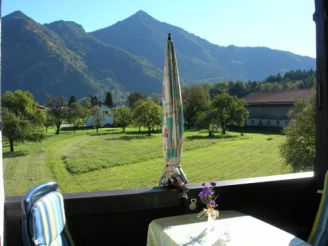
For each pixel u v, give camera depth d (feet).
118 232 9.96
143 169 34.68
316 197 11.87
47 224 6.91
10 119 33.09
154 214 10.22
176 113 10.30
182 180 10.32
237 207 10.93
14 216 8.52
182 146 10.46
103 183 30.22
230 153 39.81
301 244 7.10
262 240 7.29
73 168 33.76
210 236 7.44
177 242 7.31
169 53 10.29
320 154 11.23
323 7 10.57
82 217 9.64
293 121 32.96
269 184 11.30
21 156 34.22
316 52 11.00
